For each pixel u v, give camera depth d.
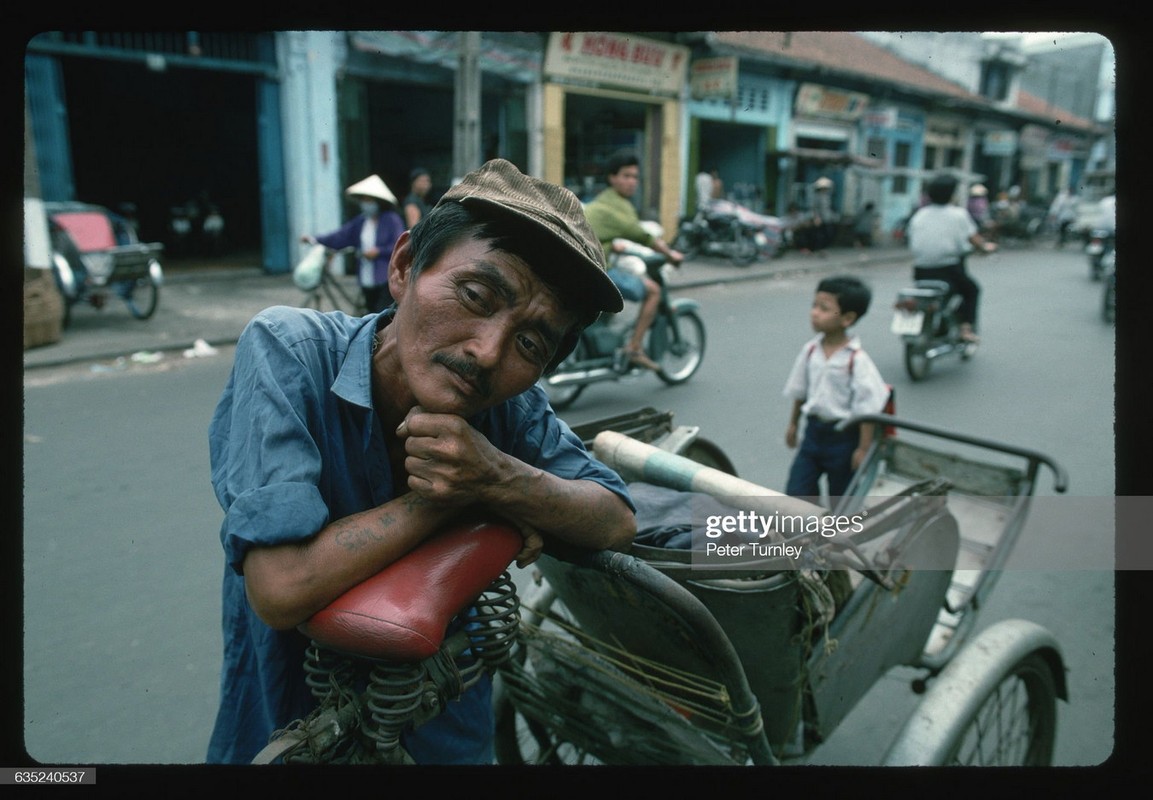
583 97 14.67
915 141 20.11
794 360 7.46
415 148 13.91
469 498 1.03
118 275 8.32
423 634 0.95
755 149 16.20
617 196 5.98
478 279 0.96
